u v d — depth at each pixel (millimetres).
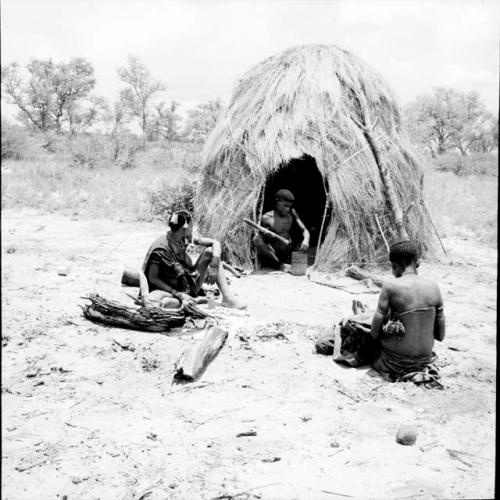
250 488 2811
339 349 4609
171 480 2881
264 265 8320
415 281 4188
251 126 8508
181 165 24188
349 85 8609
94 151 25391
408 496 2742
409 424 3531
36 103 30281
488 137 30672
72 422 3490
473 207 14977
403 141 8906
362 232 7961
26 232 10547
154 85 30500
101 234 10648
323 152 8047
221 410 3688
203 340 4598
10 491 2752
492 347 5051
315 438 3336
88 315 5426
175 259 5750
